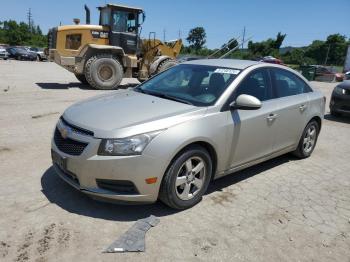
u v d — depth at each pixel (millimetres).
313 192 4480
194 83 4434
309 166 5449
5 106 8633
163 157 3371
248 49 72812
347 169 5438
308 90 5582
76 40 13250
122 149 3260
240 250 3158
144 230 3330
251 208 3924
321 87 23156
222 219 3641
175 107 3834
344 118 9922
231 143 4062
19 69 22016
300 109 5164
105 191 3361
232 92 4117
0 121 7035
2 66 24328
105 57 13367
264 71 4738
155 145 3340
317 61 85188
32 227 3268
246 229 3494
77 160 3369
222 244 3223
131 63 14031
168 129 3434
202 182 3873
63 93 11680
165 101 4062
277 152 5020
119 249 3035
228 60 5020
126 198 3371
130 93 4566
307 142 5668
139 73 15148
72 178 3582
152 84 4828
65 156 3479
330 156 6059
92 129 3389
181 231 3371
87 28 13320
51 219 3416
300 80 5465
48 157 5039
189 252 3072
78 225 3350
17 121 7102
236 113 4090
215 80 4332
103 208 3674
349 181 4945
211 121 3795
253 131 4328
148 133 3348
